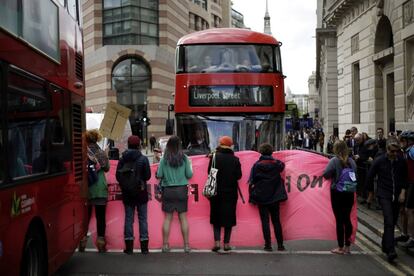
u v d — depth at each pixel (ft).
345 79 103.45
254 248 30.19
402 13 68.49
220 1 336.49
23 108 16.70
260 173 28.66
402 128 67.26
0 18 14.52
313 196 30.50
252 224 30.14
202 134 43.29
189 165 28.63
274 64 44.24
